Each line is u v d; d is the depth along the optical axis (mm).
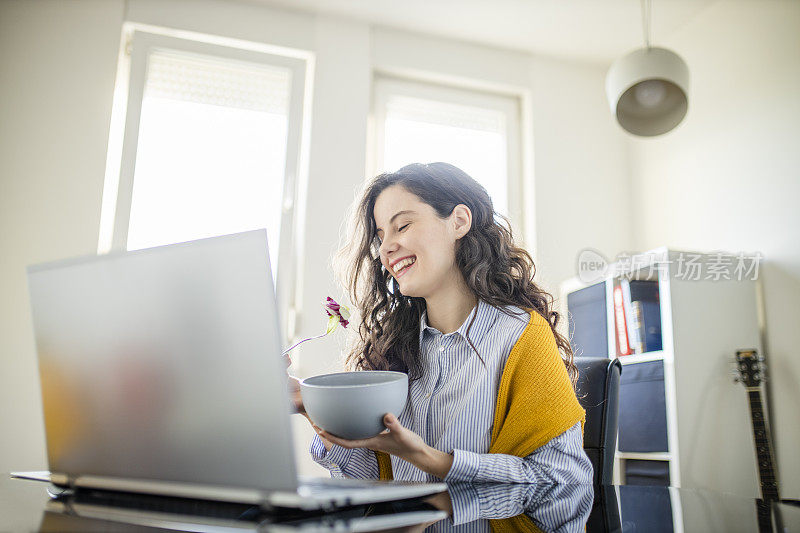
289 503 455
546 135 3064
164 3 2648
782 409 2152
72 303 543
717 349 2135
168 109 2641
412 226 945
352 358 1135
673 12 2760
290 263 2615
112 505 534
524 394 817
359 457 899
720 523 505
